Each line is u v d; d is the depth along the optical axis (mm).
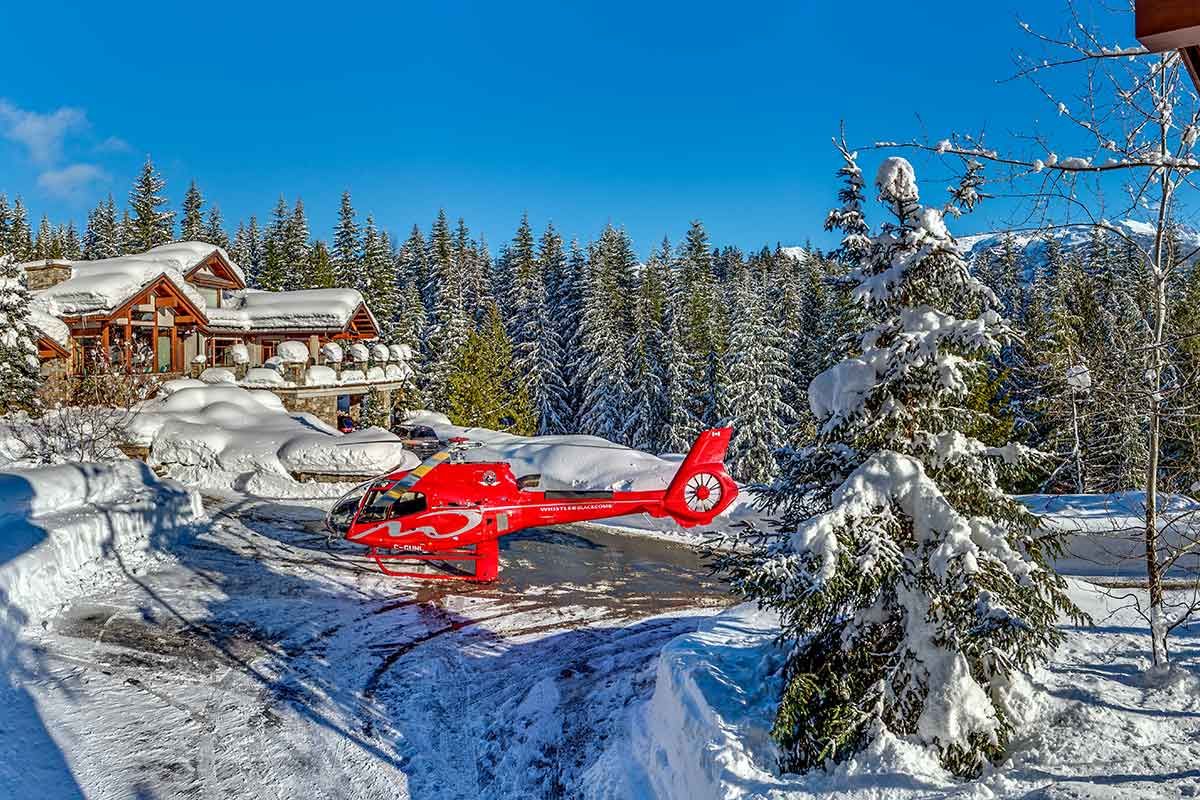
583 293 58125
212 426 24078
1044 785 5371
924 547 6434
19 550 12617
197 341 35562
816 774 6195
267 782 8266
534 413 53938
